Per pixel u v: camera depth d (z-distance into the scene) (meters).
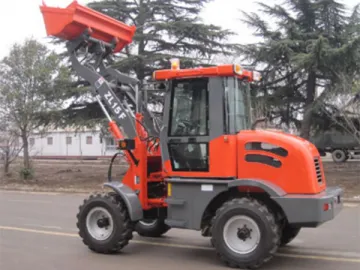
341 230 9.90
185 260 7.37
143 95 8.12
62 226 10.51
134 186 7.92
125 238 7.67
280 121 23.02
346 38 20.06
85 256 7.63
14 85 21.23
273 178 6.85
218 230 6.87
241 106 7.45
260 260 6.59
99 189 18.92
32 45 21.42
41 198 16.77
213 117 7.12
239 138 7.05
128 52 21.81
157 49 22.22
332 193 6.99
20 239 9.05
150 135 8.05
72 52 8.38
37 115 21.52
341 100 19.16
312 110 20.66
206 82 7.25
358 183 17.89
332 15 21.09
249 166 6.97
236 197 7.17
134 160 7.92
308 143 7.21
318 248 8.19
